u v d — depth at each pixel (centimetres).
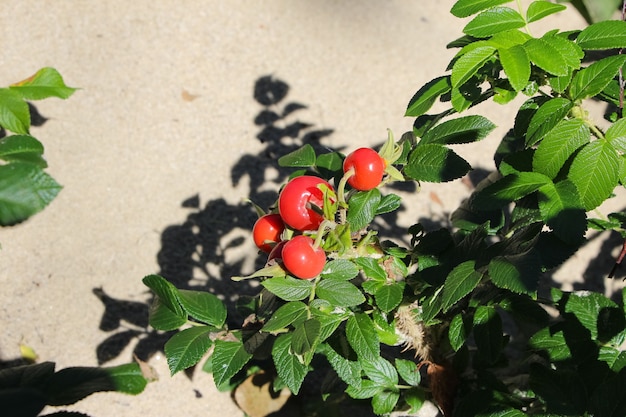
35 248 84
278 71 100
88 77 95
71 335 80
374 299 57
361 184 49
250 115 96
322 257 47
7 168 39
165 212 88
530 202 57
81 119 92
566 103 49
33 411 43
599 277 87
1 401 43
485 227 55
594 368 56
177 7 103
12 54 95
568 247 50
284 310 49
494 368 66
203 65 99
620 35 49
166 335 81
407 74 102
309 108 97
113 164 90
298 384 49
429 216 91
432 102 53
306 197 48
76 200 87
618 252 89
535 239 49
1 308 80
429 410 71
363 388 61
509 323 83
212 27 103
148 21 101
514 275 47
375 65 102
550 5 51
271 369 78
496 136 97
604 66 49
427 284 58
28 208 39
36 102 92
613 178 49
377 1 109
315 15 106
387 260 55
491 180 66
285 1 107
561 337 57
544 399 55
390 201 55
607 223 58
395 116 98
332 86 100
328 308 51
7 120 47
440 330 62
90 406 76
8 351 78
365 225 51
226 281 85
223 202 89
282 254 47
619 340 57
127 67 97
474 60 48
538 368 57
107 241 85
